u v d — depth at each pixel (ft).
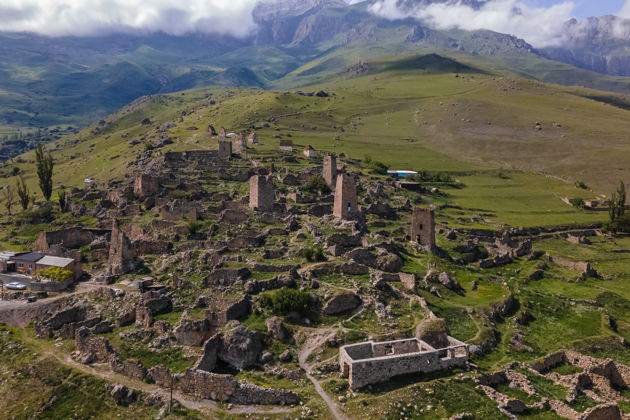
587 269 475.72
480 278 382.42
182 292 294.46
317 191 522.88
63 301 309.83
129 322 277.44
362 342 244.01
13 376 250.16
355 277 306.55
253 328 253.65
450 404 198.18
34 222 499.10
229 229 390.63
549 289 411.54
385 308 276.21
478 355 261.65
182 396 220.23
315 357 239.09
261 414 203.21
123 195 485.56
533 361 254.06
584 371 242.78
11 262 365.20
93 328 268.00
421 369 218.59
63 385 237.25
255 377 226.99
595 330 318.86
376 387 208.95
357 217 426.10
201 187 515.09
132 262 342.64
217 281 298.35
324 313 269.03
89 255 380.37
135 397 223.51
